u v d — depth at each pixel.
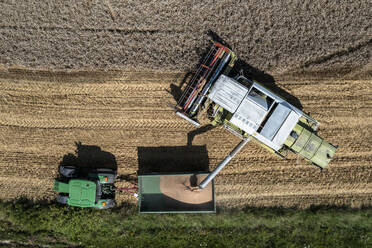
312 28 13.06
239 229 13.77
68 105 13.77
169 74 13.41
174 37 13.23
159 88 13.54
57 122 13.88
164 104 13.59
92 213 13.75
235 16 13.12
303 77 13.26
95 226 13.88
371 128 13.29
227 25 13.12
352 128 13.34
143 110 13.70
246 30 13.10
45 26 13.38
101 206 13.07
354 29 12.99
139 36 13.27
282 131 11.69
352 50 13.11
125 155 13.88
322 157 12.27
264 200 13.77
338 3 12.97
